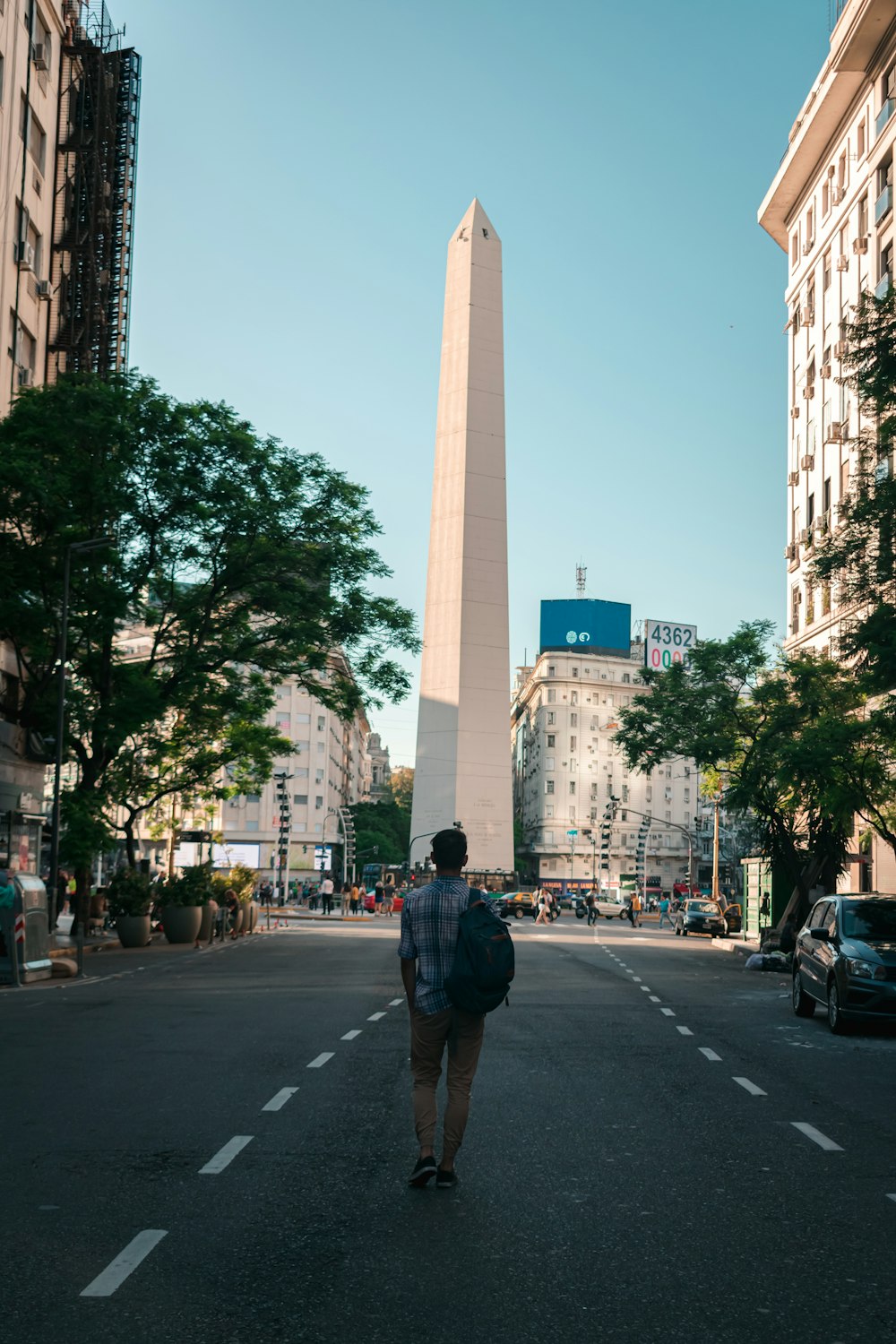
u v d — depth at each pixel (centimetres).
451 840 730
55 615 3064
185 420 3112
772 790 3544
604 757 13875
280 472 3181
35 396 3028
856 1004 1558
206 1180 719
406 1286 530
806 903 3609
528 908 7531
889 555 2127
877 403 2114
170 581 3319
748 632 3775
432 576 7750
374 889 8350
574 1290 527
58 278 4400
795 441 5428
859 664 2189
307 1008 1781
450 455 7762
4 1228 613
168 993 2050
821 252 5050
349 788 14462
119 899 3650
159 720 3603
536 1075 1164
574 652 13925
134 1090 1044
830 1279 547
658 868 13962
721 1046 1428
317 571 3278
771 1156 809
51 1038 1406
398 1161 776
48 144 4250
